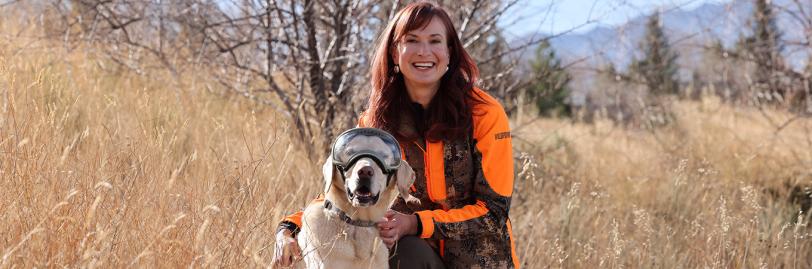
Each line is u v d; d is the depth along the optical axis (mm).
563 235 5859
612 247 5543
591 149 9898
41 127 4148
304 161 5508
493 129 3605
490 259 3631
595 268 5281
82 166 3979
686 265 5578
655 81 13562
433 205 3713
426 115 3705
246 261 3541
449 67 3721
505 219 3623
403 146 3691
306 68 6551
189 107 6027
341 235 3260
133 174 3910
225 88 6906
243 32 6777
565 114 13844
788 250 5727
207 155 4797
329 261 3232
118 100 5746
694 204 6945
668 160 8820
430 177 3639
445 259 3689
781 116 10742
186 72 6754
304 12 6449
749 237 5551
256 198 4023
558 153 8773
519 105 7305
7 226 3301
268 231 3842
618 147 10188
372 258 3180
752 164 8305
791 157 8648
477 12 6828
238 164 4281
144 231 3469
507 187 3619
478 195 3617
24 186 3514
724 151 8969
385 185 3160
